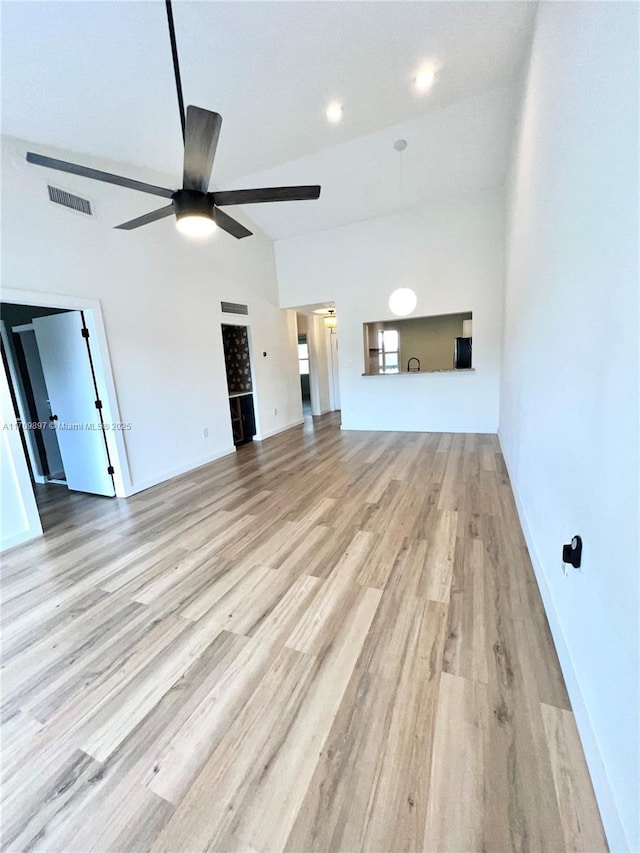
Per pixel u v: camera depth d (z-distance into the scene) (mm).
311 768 1259
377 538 2789
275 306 6781
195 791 1214
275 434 6824
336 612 2021
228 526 3174
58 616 2131
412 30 2617
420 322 7715
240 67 2730
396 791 1176
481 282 5453
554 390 1871
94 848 1086
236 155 4105
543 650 1692
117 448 3951
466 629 1840
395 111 3643
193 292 4902
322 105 3396
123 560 2721
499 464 4293
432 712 1425
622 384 1029
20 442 3084
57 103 2732
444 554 2516
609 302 1139
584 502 1357
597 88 1261
